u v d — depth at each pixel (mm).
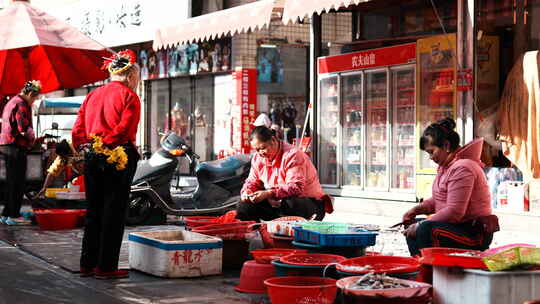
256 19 10453
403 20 12281
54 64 10070
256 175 7324
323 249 5535
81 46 8734
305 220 6547
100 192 6254
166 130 20469
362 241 5477
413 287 4246
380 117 12172
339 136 12906
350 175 12781
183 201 10273
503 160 10695
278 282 4875
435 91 10961
